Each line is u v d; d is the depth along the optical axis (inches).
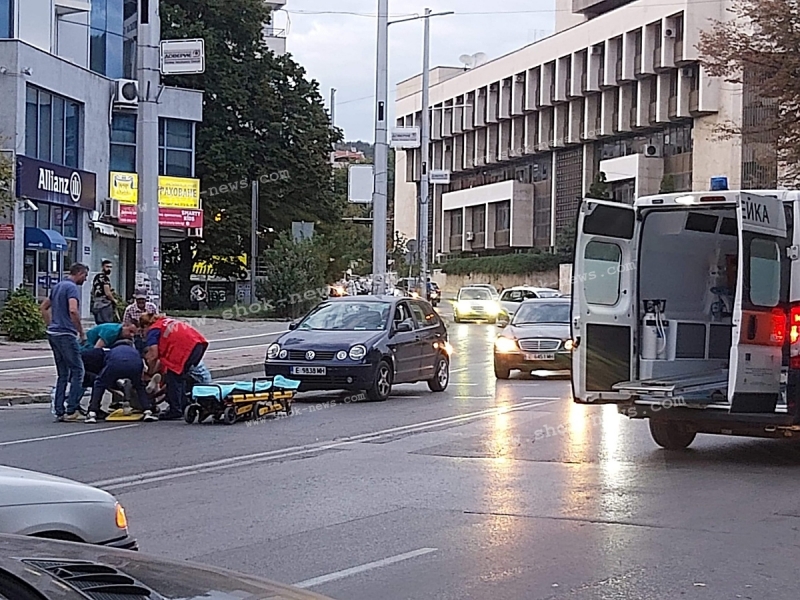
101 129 1615.4
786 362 459.8
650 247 528.7
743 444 546.0
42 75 1406.3
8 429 590.2
